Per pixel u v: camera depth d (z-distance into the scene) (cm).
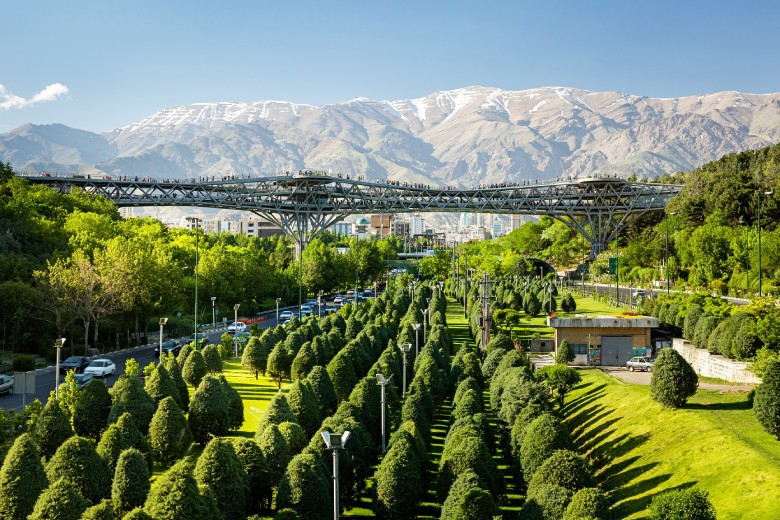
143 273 9175
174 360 5569
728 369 5728
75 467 3456
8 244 10250
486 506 3041
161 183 19400
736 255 12100
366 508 3947
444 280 19175
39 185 15062
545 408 4716
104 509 2789
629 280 16550
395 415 5062
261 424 4225
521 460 3866
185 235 16412
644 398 4938
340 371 5634
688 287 13588
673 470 3750
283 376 6506
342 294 17438
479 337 8412
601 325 7400
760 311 6009
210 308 12269
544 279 15712
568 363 7256
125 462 3456
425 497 3962
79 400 4681
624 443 4422
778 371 3750
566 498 3011
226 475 3391
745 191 14588
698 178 18462
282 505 3341
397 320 9356
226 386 5019
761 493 3166
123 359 8300
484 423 4400
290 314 12744
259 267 13238
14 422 4400
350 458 3884
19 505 3297
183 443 4316
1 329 8962
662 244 16162
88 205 14788
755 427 3966
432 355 6550
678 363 4509
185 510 2983
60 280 8462
